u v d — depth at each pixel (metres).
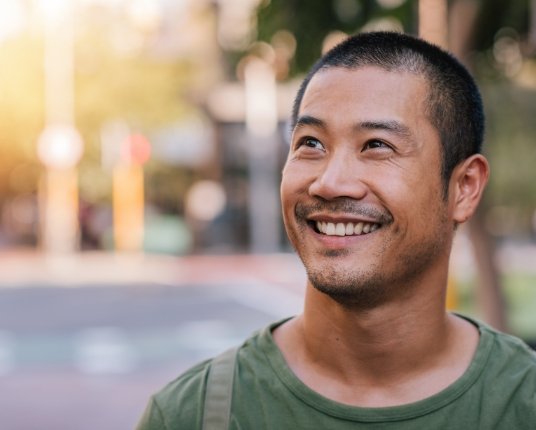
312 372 1.95
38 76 25.55
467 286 12.89
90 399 8.18
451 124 1.92
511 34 6.06
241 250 28.09
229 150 29.55
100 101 25.69
